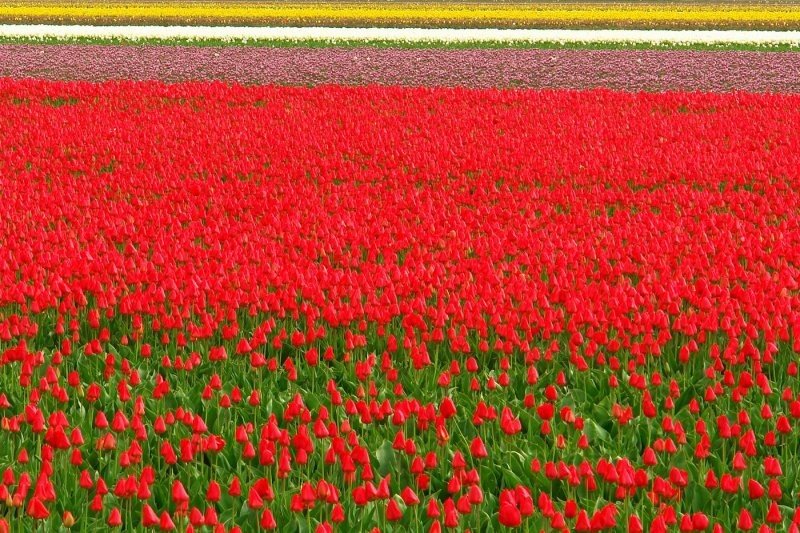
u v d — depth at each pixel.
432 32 54.59
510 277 14.79
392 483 9.46
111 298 13.34
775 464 8.70
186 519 8.45
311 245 16.11
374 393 10.70
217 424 10.55
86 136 27.61
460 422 10.62
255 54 47.03
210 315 13.03
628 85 40.00
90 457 9.91
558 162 24.86
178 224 17.69
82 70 43.16
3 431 10.16
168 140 27.41
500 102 34.00
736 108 32.75
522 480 9.52
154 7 70.94
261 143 26.97
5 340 12.38
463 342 12.00
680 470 9.02
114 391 11.35
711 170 23.22
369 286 13.95
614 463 9.83
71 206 19.22
